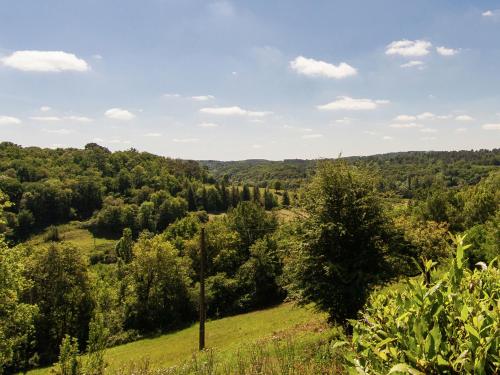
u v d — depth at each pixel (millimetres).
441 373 2012
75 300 39500
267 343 13422
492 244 17516
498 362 1919
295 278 14938
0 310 21797
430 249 21062
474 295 2496
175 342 33969
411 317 2389
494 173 75750
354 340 2631
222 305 47000
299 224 15273
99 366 9883
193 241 55750
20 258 22219
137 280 46469
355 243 14484
